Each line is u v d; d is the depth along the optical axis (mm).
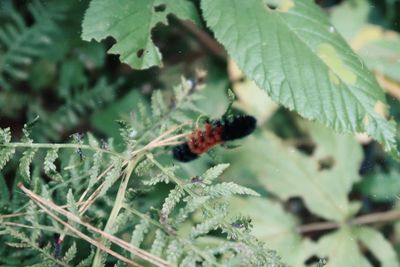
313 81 534
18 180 495
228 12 542
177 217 440
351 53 547
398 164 646
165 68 701
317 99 531
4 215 461
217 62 685
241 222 446
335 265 602
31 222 470
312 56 540
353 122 531
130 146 464
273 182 628
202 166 580
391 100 647
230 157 630
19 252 484
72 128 667
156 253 434
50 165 456
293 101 529
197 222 559
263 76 531
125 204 450
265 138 636
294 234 609
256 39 537
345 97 534
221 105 660
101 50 698
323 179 628
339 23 657
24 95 679
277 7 549
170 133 507
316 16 552
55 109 685
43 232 487
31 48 675
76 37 689
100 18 538
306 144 667
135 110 655
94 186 493
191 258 430
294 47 539
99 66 697
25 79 684
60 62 688
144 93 696
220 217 438
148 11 547
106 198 498
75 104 666
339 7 662
